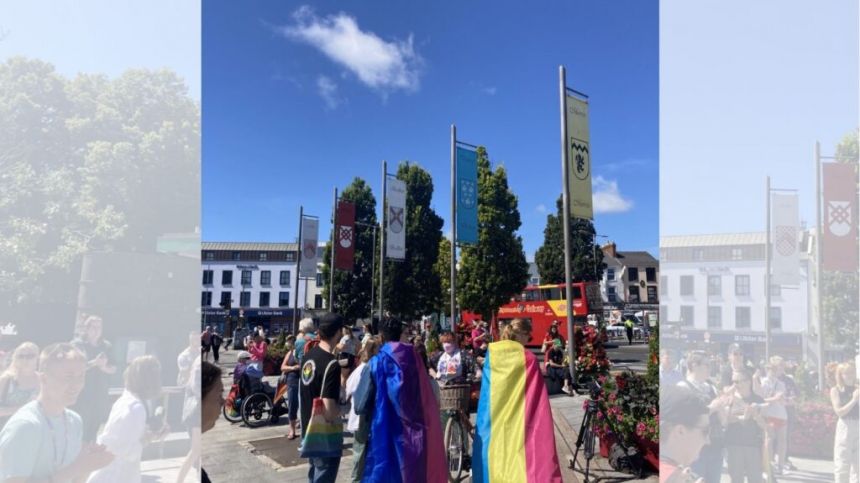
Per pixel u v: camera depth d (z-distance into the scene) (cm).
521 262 3541
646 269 7519
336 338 484
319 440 453
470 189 1617
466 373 901
